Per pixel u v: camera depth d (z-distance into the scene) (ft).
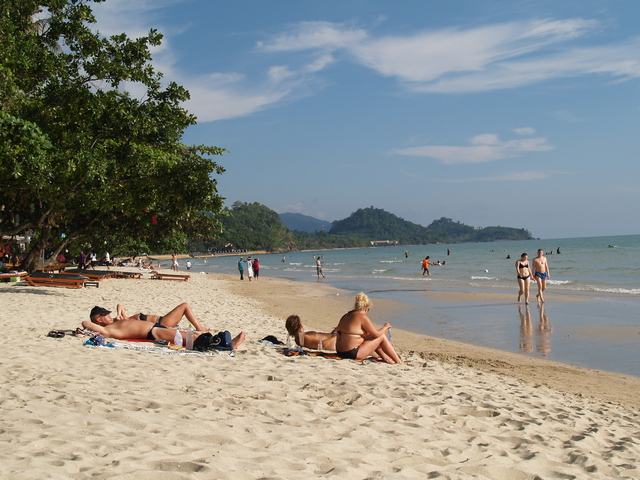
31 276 65.67
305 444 12.57
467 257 263.29
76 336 26.96
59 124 59.57
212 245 574.56
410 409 17.10
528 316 51.55
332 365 23.79
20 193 64.18
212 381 18.89
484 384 23.25
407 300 69.05
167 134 69.36
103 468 9.73
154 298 62.59
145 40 64.03
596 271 117.19
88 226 82.79
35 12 66.03
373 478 10.75
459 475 11.45
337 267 197.98
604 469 13.15
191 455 10.93
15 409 13.84
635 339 38.70
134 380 18.34
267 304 63.62
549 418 18.10
